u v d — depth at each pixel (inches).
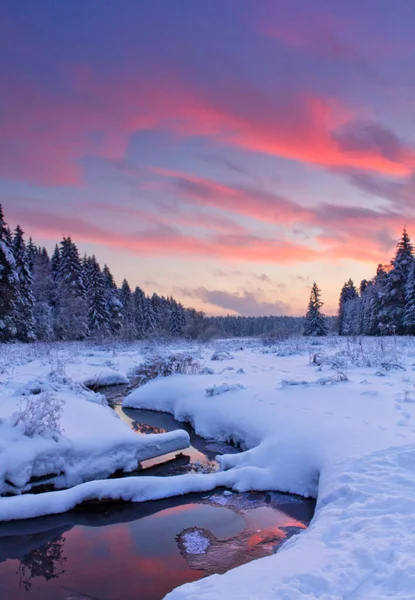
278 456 303.7
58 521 245.6
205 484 287.4
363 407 363.9
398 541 162.9
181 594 149.6
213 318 4963.1
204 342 1365.7
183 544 219.8
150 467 339.9
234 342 1334.9
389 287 1598.2
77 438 323.9
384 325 1585.9
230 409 420.8
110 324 1919.3
